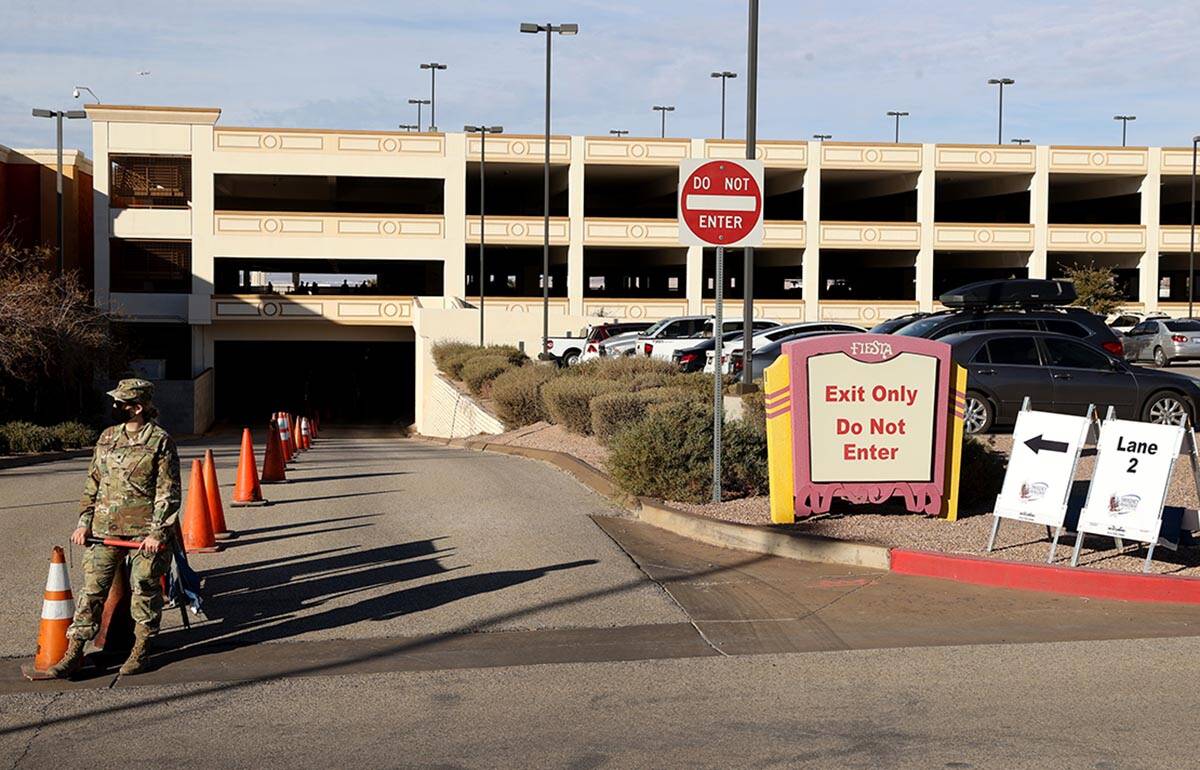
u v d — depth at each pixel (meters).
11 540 12.21
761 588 9.88
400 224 57.31
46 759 6.21
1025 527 11.40
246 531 12.70
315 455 23.52
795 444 11.57
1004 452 15.71
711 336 35.06
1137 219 67.62
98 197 55.03
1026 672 7.57
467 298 58.00
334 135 56.69
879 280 69.00
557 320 52.62
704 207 12.68
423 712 6.95
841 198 65.00
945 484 11.81
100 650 8.15
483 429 30.52
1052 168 58.66
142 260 56.66
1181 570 9.61
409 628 8.82
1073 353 17.88
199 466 11.63
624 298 58.97
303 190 63.75
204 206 55.84
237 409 64.56
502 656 8.12
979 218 68.44
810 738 6.39
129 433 7.83
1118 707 6.85
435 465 19.47
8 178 57.91
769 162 58.12
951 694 7.14
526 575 10.41
